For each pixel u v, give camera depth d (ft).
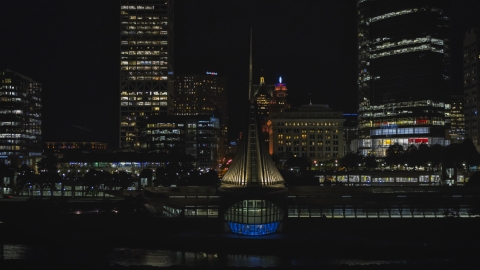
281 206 508.12
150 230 522.47
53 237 499.92
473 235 503.61
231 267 386.32
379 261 426.92
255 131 540.11
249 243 465.06
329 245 458.50
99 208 609.83
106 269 379.96
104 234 510.58
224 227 512.63
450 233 508.94
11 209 556.92
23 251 454.40
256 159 529.04
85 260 419.33
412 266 385.50
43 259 420.36
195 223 524.11
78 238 495.82
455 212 545.44
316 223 518.37
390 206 542.16
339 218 523.70
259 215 494.18
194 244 468.75
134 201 579.07
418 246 452.76
